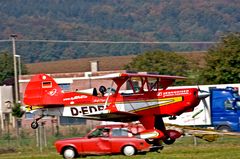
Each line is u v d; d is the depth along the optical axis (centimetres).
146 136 7512
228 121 10406
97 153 7306
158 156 7125
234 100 10400
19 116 13188
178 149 8025
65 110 8769
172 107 8388
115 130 7350
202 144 8712
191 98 8388
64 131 11119
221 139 9175
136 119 8488
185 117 10569
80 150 7319
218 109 10462
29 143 9612
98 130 7369
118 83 8394
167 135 8350
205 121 10519
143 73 8475
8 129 11400
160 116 8412
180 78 8494
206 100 10525
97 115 8412
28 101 8975
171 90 8438
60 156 7688
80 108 8644
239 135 8875
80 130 10938
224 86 11188
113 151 7281
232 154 7138
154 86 8569
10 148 8988
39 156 7900
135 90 8900
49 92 8869
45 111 8931
